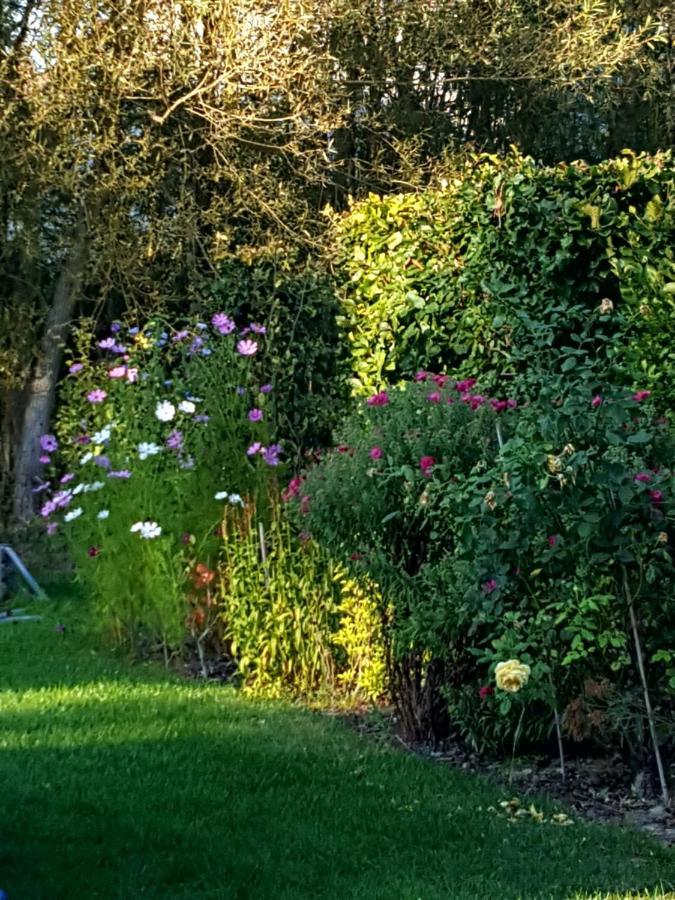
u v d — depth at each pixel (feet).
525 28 44.14
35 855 12.92
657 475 14.53
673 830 14.16
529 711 16.61
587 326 16.44
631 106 50.55
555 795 15.56
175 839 13.48
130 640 24.77
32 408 39.04
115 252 36.19
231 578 21.34
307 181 42.93
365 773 16.26
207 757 16.88
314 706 20.36
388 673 18.53
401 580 17.42
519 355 22.54
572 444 14.44
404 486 17.26
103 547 24.31
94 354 41.34
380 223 27.02
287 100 39.40
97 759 16.74
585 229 22.53
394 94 45.91
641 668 14.99
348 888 12.10
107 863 12.78
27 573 32.48
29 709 19.77
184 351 28.12
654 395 19.51
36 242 36.24
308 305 30.25
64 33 35.09
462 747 17.80
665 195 22.57
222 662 24.12
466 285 24.57
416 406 18.74
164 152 38.34
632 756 15.53
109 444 26.37
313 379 30.60
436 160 45.37
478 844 13.55
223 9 36.63
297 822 14.12
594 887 12.14
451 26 43.73
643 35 48.29
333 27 42.16
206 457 24.23
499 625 15.93
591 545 14.73
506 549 14.94
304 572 21.08
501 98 47.88
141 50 36.65
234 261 32.71
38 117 34.35
